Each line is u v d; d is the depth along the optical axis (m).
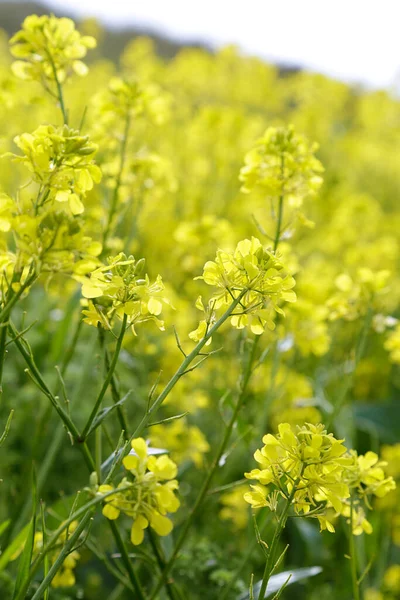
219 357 1.35
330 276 1.69
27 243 0.89
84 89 2.50
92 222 1.21
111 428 1.34
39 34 1.07
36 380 0.97
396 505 1.32
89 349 1.19
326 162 3.09
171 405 1.31
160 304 0.92
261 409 1.32
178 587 1.08
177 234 1.43
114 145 1.19
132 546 1.14
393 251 1.79
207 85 3.69
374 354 1.65
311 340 1.22
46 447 1.30
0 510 1.22
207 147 2.41
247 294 0.94
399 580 1.25
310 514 0.93
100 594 1.19
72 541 0.92
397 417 1.45
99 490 0.90
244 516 1.25
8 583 1.09
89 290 0.90
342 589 1.27
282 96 4.05
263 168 1.07
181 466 1.20
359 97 4.58
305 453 0.92
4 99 1.19
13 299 0.90
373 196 3.30
